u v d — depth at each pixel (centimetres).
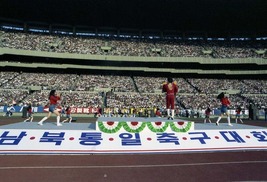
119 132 1127
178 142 1102
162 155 995
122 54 5438
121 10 5256
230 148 1091
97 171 754
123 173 734
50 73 5341
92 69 5538
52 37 5672
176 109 4475
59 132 1107
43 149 1004
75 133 1108
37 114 4097
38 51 4981
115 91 4978
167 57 5378
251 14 5356
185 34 6350
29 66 5069
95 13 5391
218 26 6041
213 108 4581
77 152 1002
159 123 1162
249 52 5703
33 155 973
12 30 5569
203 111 4372
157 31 6281
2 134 1064
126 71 5684
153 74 5794
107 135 1112
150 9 5228
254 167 810
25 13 5362
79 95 4706
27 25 5738
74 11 5294
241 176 707
